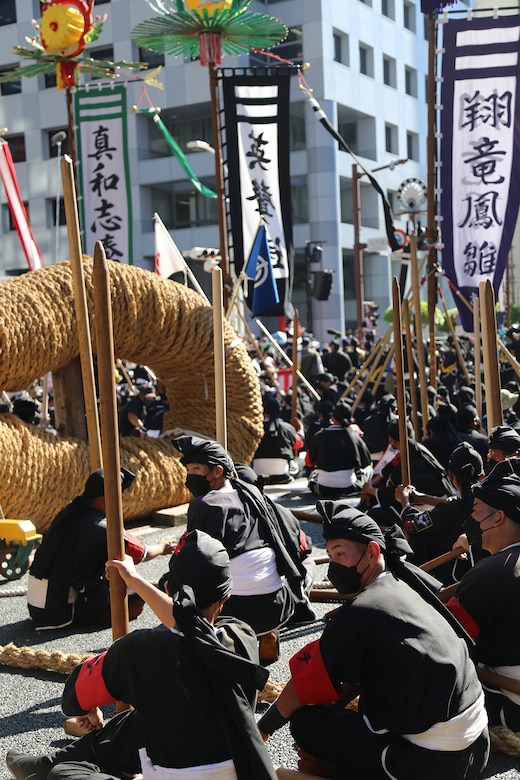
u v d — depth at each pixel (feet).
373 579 12.58
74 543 21.44
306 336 82.58
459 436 29.66
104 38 131.34
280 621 18.15
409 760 11.75
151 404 45.32
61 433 32.40
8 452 28.86
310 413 52.16
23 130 138.51
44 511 30.04
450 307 157.58
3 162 40.06
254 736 10.68
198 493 18.24
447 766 11.70
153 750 10.87
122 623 14.55
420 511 20.49
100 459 21.40
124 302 32.81
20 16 134.31
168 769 10.77
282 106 48.49
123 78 129.70
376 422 40.32
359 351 76.74
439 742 11.71
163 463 33.78
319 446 36.32
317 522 33.37
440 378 62.39
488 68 43.42
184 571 11.29
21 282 30.58
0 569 26.53
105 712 16.90
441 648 11.75
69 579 21.45
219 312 21.63
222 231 53.01
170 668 10.84
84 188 48.34
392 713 11.79
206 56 49.65
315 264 134.62
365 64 145.07
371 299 149.89
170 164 137.08
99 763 12.51
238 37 50.34
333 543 12.63
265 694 16.61
